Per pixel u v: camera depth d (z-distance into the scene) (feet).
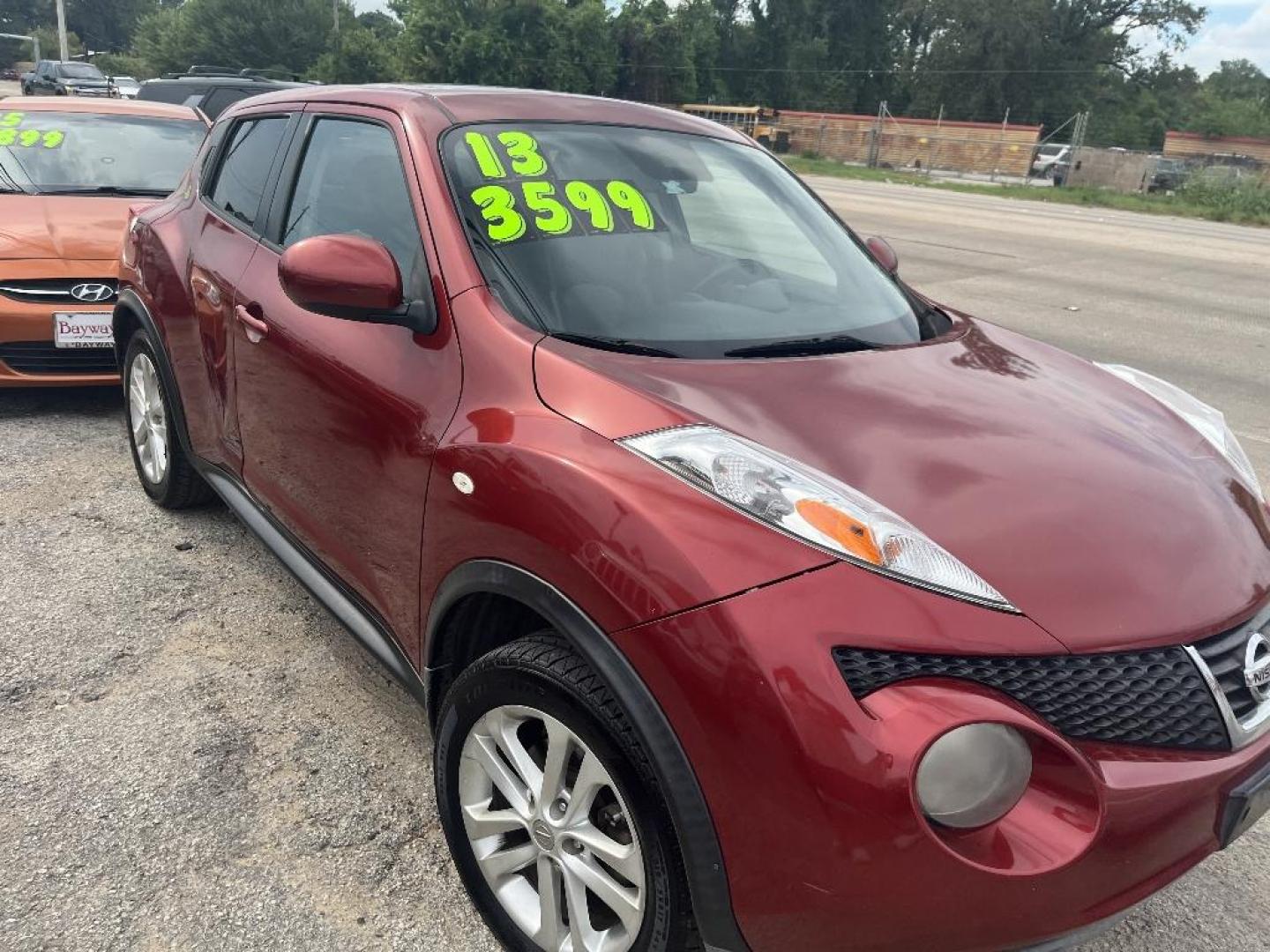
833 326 8.67
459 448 6.76
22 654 10.28
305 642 10.87
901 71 235.61
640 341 7.55
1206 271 46.50
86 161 20.49
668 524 5.56
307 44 187.32
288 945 6.99
